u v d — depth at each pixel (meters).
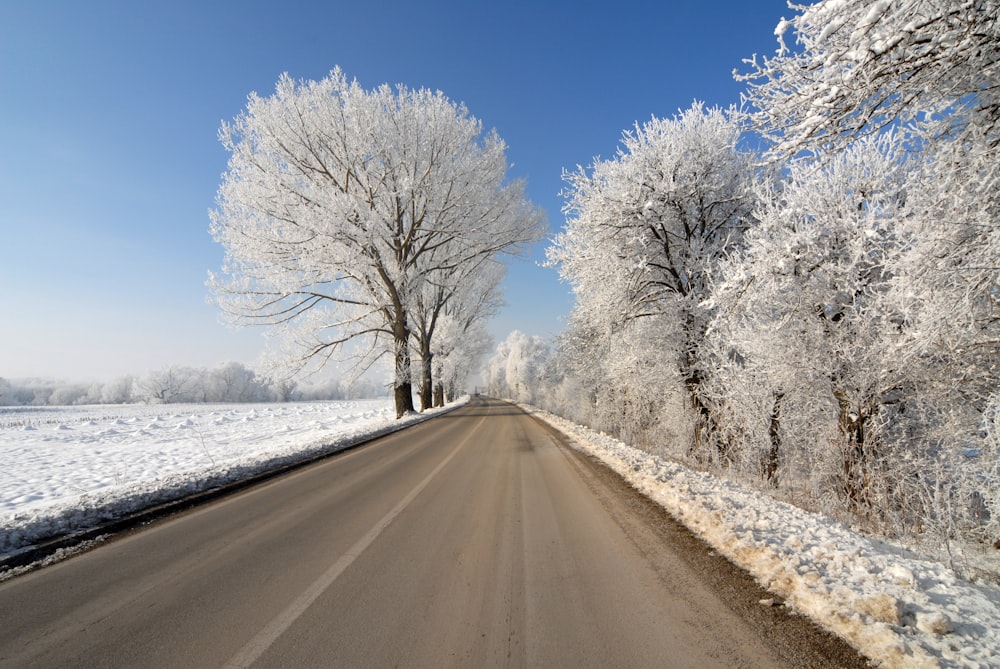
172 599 3.43
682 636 2.78
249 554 4.41
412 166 22.20
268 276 19.62
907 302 6.18
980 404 7.55
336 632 2.89
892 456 8.22
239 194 19.12
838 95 3.99
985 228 4.62
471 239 25.55
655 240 13.53
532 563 4.06
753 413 10.62
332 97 20.25
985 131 4.45
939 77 3.84
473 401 64.56
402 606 3.25
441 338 36.28
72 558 4.38
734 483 7.68
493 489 7.32
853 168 8.70
